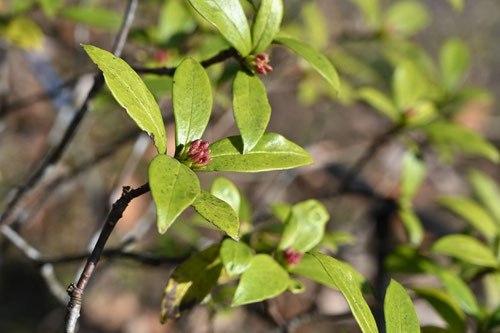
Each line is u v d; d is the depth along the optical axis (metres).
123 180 0.84
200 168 0.57
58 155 0.68
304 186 1.48
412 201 1.64
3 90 0.89
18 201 0.70
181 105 0.58
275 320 0.71
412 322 0.59
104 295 1.35
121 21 0.76
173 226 0.79
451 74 0.86
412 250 0.72
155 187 0.54
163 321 0.62
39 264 0.73
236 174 1.25
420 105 0.80
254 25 0.60
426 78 0.93
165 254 0.76
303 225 0.64
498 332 0.69
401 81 0.81
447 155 0.92
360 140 1.51
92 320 1.30
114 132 1.39
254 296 0.60
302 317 0.72
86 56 1.10
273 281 0.61
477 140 0.75
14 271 1.29
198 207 0.55
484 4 2.39
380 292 1.05
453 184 1.76
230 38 0.59
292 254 0.63
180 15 0.76
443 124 0.77
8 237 0.72
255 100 0.59
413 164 0.78
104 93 0.74
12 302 1.26
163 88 0.67
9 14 0.79
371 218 1.28
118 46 0.65
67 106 0.92
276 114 1.66
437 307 0.67
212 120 0.92
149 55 0.77
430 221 1.45
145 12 1.01
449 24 2.33
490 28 2.35
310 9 0.95
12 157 1.30
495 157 0.75
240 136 0.59
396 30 0.96
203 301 0.63
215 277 0.63
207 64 0.61
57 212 1.32
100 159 0.89
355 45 1.40
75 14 0.75
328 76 0.60
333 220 1.39
